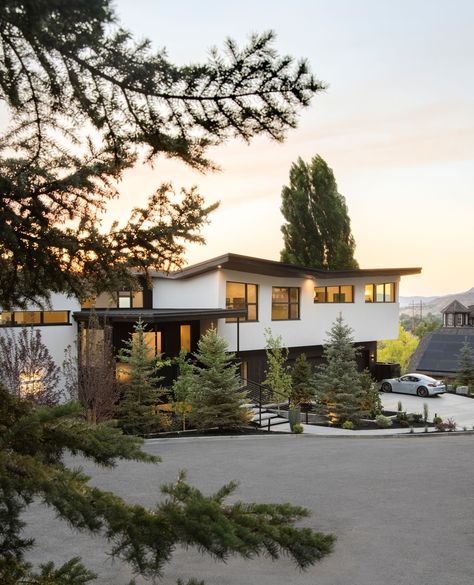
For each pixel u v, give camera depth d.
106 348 18.64
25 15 2.40
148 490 11.88
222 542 2.45
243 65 2.64
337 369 25.53
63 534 9.27
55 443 2.93
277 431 21.94
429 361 46.50
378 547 8.99
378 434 22.33
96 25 2.49
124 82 2.76
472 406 30.27
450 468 14.91
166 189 3.45
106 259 3.38
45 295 3.64
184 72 2.68
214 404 20.92
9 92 2.85
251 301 27.77
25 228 3.11
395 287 34.94
